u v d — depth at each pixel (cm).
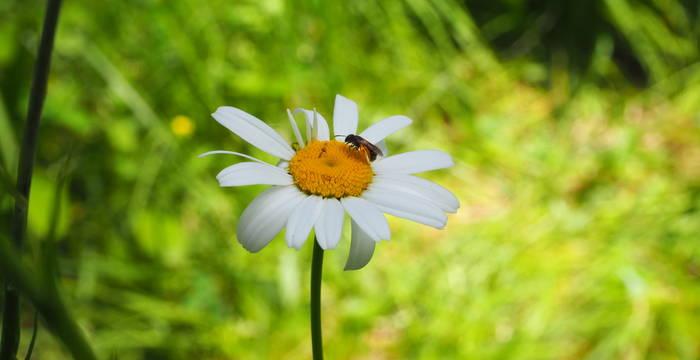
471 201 48
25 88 36
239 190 42
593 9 61
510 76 60
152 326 36
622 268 40
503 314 39
